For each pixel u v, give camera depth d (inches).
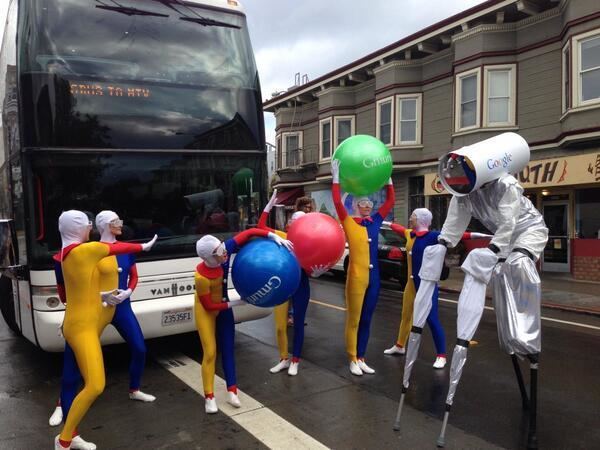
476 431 161.3
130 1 221.1
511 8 555.5
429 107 685.3
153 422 169.9
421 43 658.2
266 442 154.2
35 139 198.4
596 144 493.7
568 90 501.4
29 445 155.0
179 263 225.5
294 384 205.0
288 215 888.9
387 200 220.1
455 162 162.4
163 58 226.4
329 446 151.1
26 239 200.5
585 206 536.4
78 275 142.5
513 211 153.6
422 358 243.3
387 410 177.9
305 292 212.7
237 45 246.8
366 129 810.2
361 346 218.2
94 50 211.6
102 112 211.2
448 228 169.0
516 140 161.2
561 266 560.7
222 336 180.7
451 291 480.4
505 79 584.1
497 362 236.4
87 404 141.7
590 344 276.2
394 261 476.4
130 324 180.4
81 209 206.2
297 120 970.1
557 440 155.9
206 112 234.7
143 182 219.1
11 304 263.9
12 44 232.8
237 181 241.3
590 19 477.4
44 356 253.9
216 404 183.5
